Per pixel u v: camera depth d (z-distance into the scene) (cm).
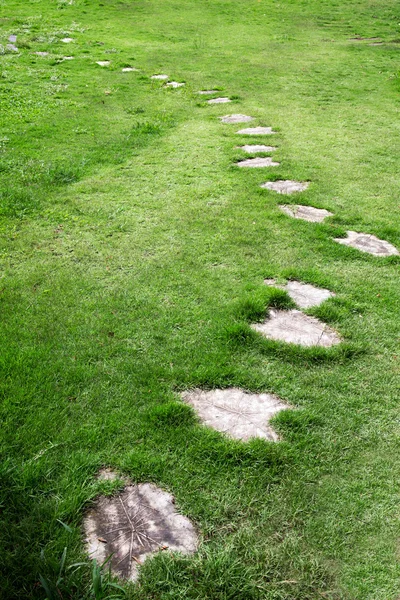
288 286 486
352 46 2048
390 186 755
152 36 2106
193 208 659
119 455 296
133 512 264
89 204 664
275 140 973
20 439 303
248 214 644
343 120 1129
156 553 243
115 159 848
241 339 400
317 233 593
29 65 1552
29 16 2320
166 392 346
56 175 755
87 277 488
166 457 295
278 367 375
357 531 259
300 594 229
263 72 1609
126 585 228
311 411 335
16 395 335
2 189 691
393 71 1653
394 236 600
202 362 375
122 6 2647
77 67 1573
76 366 365
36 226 597
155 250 548
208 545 248
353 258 545
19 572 228
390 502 275
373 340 411
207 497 272
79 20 2320
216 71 1605
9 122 1020
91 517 261
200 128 1045
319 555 246
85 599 221
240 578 233
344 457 303
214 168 817
